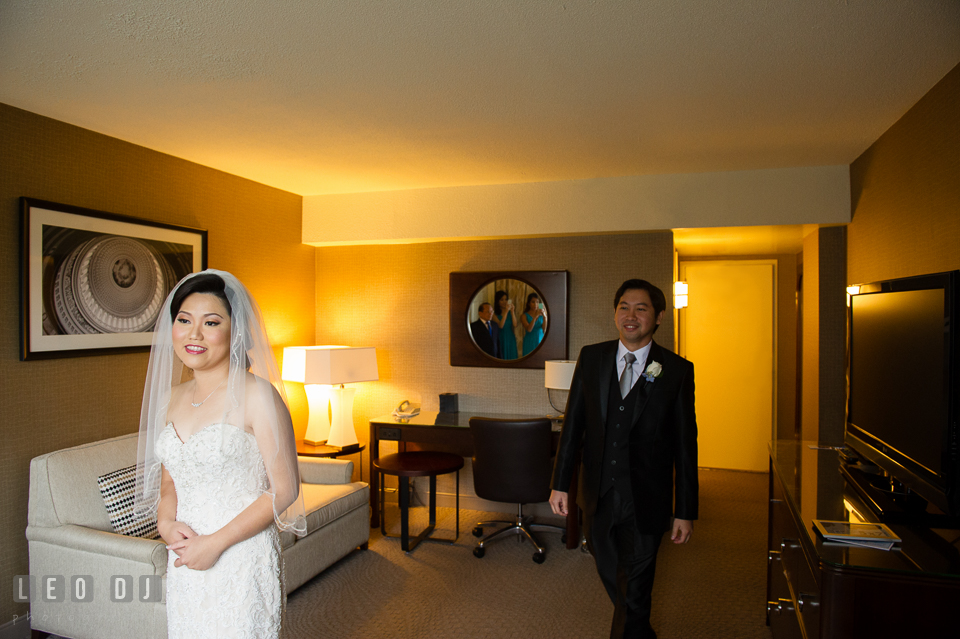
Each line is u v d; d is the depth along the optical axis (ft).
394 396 16.96
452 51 7.54
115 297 11.08
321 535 11.70
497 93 8.96
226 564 5.65
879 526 5.96
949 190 8.04
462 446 15.47
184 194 12.71
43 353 9.86
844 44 7.33
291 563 10.82
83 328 10.51
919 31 6.99
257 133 10.94
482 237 15.53
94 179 10.81
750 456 20.43
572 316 15.55
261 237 15.07
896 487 7.16
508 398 16.03
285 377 15.10
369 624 10.10
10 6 6.43
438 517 15.75
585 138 11.22
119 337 11.16
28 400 9.80
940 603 5.09
